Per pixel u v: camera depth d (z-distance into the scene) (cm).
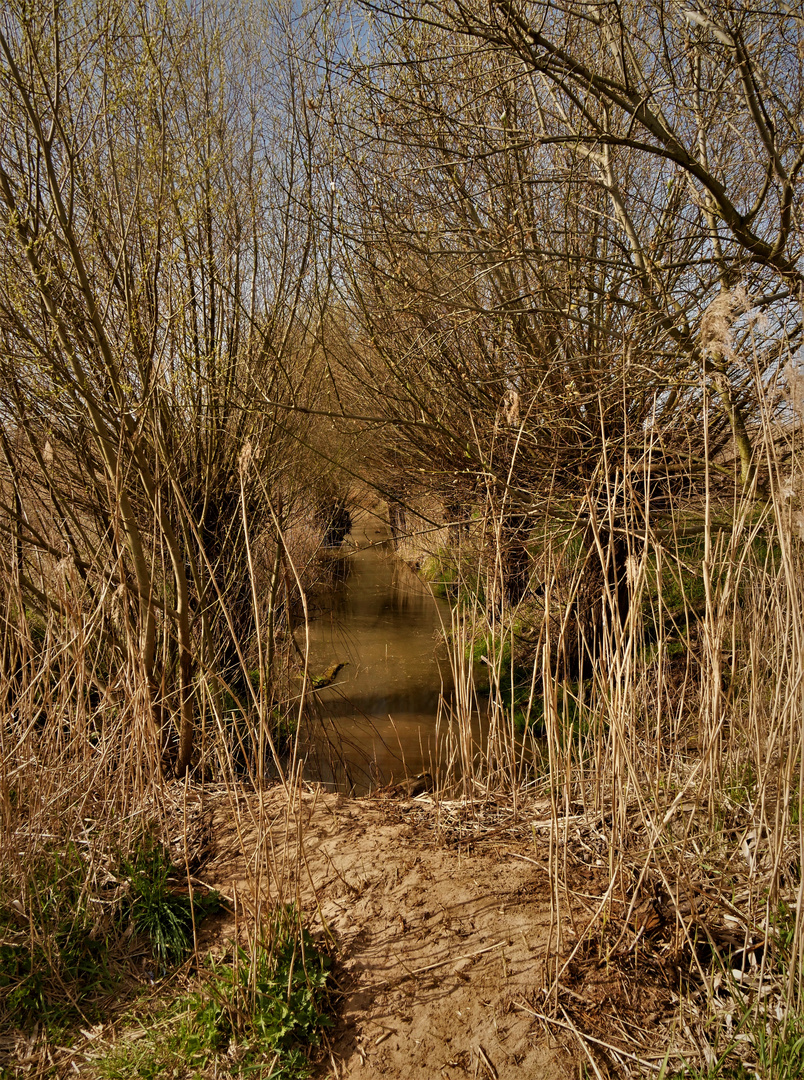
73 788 380
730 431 698
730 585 303
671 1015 254
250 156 734
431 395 851
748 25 566
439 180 759
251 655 638
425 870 344
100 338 465
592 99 711
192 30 654
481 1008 269
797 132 534
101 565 497
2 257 490
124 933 337
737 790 339
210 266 655
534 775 461
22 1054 283
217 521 670
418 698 883
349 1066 260
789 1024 231
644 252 688
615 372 638
